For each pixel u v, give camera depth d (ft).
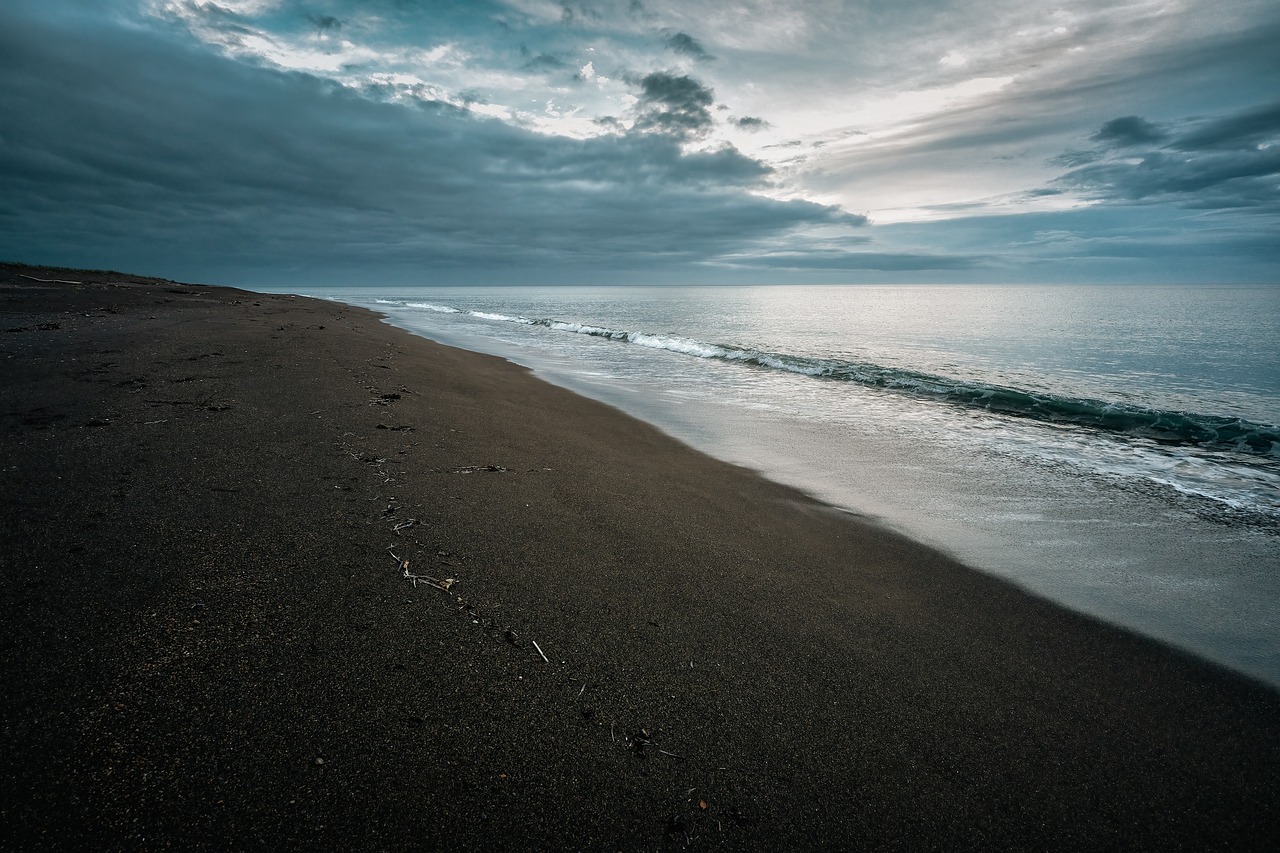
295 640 7.78
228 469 13.58
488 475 15.88
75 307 47.60
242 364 27.40
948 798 6.81
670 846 5.77
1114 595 12.46
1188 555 14.58
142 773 5.53
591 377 42.47
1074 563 14.01
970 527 16.16
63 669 6.64
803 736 7.48
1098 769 7.50
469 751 6.46
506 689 7.52
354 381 26.32
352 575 9.57
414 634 8.30
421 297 254.06
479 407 25.55
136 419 16.79
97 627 7.43
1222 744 8.12
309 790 5.67
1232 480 20.90
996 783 7.11
